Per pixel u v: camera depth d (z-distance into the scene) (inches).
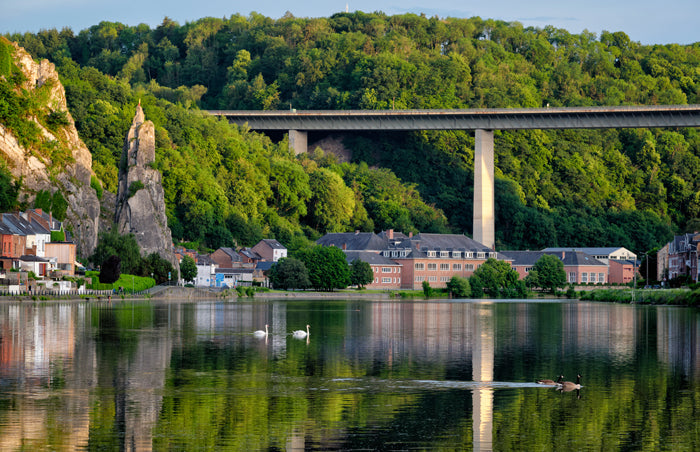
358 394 3336.6
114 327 5531.5
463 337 5344.5
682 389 3508.9
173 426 2834.6
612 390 3479.3
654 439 2758.4
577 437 2778.1
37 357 4111.7
